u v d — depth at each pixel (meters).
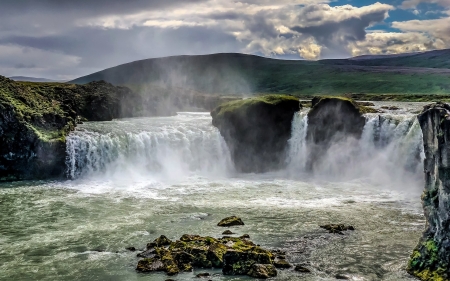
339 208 46.66
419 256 28.70
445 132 25.50
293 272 29.56
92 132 72.50
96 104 104.19
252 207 47.12
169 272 29.23
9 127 62.25
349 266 30.59
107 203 49.03
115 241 36.19
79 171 65.31
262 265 29.50
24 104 71.19
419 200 50.28
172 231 38.59
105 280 28.72
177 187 58.28
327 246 34.62
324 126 70.19
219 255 30.75
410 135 62.22
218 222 41.28
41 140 63.03
